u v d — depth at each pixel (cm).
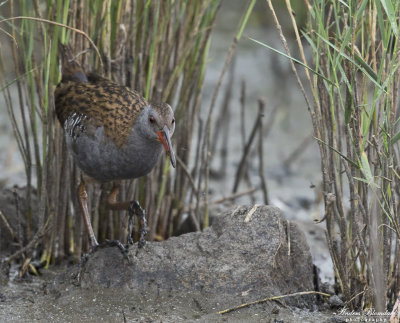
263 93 1819
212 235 883
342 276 854
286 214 1262
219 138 1596
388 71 789
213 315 819
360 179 765
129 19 941
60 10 910
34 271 966
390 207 813
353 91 775
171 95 1012
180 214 1090
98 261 874
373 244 756
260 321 810
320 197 1292
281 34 812
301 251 883
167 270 858
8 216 1044
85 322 807
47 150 966
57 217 996
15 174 1363
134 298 845
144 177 1002
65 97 906
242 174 1283
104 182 911
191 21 990
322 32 778
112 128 854
